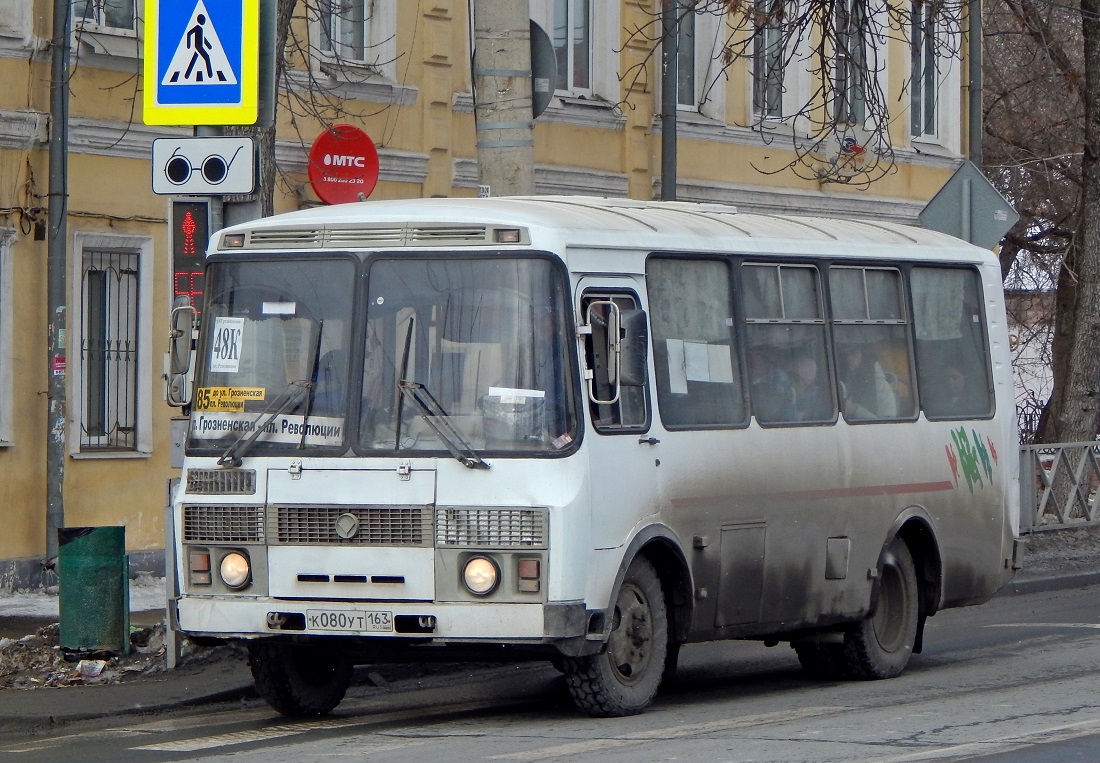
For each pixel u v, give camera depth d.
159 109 19.91
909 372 21.88
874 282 21.59
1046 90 58.75
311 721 17.81
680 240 18.41
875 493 20.84
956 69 51.12
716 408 18.61
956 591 22.36
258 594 16.67
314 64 33.19
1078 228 52.34
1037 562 33.75
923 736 15.66
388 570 16.22
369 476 16.34
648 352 17.64
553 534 15.95
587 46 39.81
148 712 18.19
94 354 29.83
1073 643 24.20
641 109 40.69
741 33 43.34
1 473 27.95
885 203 48.47
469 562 16.06
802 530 19.66
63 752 15.91
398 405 16.45
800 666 22.66
